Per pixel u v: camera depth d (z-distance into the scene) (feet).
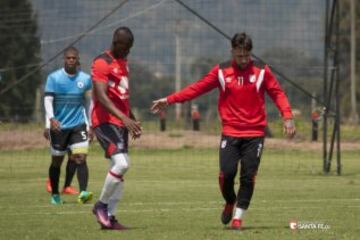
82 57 310.65
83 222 109.40
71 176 156.97
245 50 97.76
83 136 139.33
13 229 101.24
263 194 157.07
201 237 92.32
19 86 482.69
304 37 302.25
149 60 375.25
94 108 100.42
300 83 399.24
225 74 99.04
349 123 564.30
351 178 204.95
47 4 351.25
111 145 98.78
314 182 190.60
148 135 367.66
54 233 96.84
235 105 98.89
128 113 101.55
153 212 123.44
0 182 192.44
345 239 91.35
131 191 164.14
